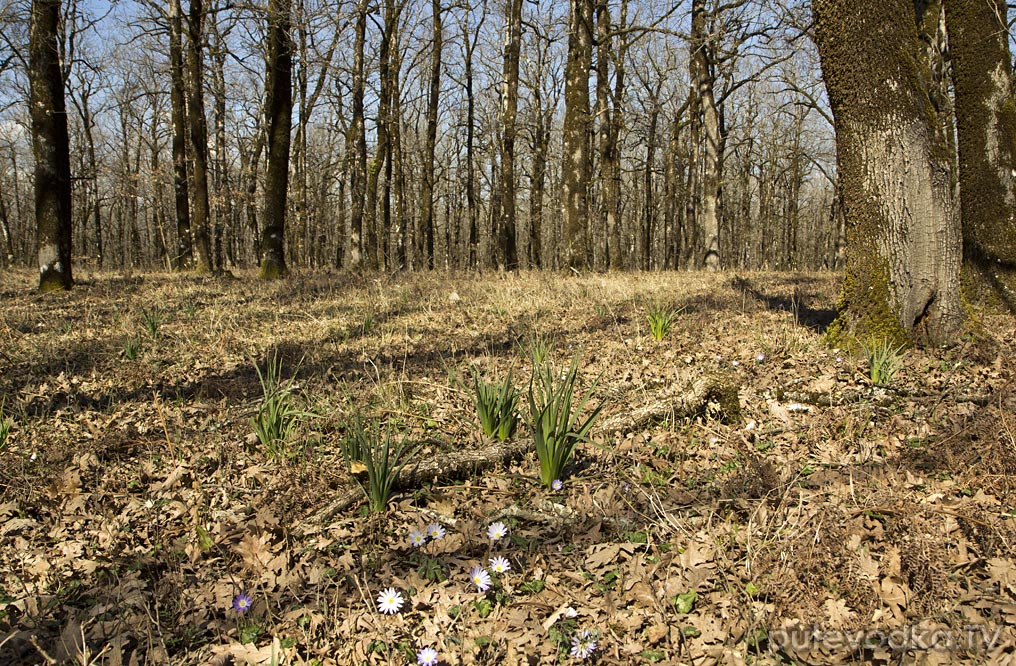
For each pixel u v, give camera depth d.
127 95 26.67
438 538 2.80
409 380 5.46
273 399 4.08
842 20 5.29
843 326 5.66
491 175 32.34
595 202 31.80
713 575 2.45
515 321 8.12
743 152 34.50
